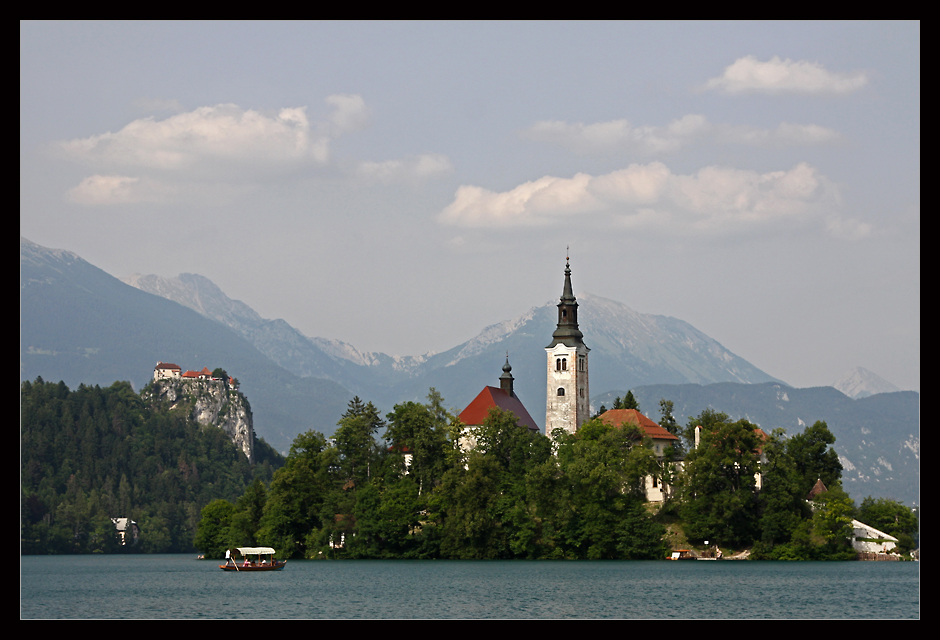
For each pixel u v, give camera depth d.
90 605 156.62
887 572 193.50
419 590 167.00
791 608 143.12
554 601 150.88
